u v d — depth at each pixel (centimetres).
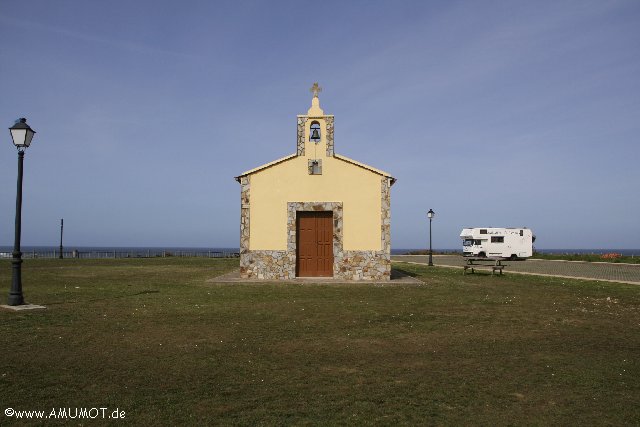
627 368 702
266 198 2009
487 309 1226
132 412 522
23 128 1213
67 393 579
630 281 2042
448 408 542
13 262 1203
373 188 2003
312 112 2031
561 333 945
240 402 555
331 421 502
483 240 4362
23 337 863
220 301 1331
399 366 707
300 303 1305
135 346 809
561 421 510
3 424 486
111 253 4981
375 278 1966
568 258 4181
